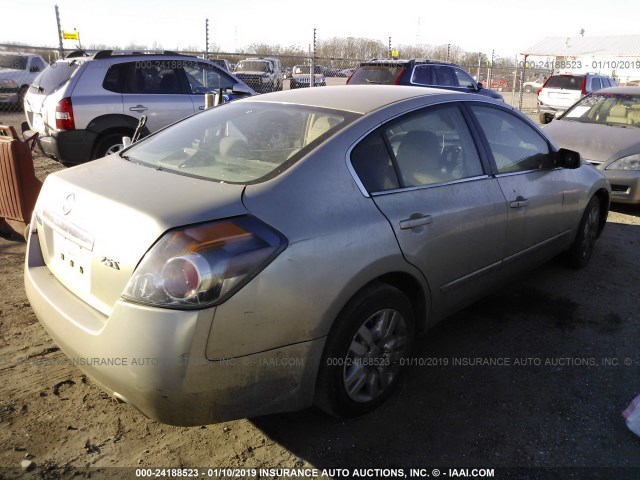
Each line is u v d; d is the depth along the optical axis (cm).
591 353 342
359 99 307
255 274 210
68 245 248
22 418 266
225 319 204
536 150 390
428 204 285
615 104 771
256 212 222
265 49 2475
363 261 245
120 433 261
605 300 418
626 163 649
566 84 1819
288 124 289
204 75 838
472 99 348
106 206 228
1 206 482
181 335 198
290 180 239
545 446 259
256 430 266
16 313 373
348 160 261
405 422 274
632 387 306
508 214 341
